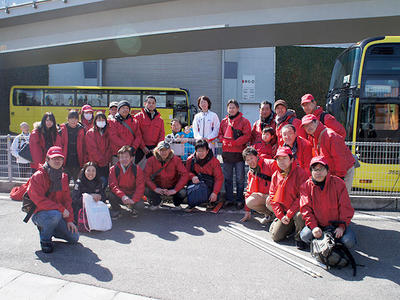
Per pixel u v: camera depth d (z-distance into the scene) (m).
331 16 11.20
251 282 3.09
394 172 5.81
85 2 12.74
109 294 2.82
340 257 3.36
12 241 4.07
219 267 3.41
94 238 4.23
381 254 3.78
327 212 3.71
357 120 6.95
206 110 6.09
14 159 6.94
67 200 3.99
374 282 3.12
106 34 13.73
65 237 3.94
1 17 14.34
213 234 4.42
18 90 17.33
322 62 25.48
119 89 16.69
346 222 3.64
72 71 24.69
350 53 7.61
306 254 3.76
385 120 6.88
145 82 24.94
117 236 4.31
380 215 5.30
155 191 5.35
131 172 5.03
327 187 3.68
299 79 25.31
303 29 12.45
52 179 3.78
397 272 3.33
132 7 13.23
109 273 3.22
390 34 12.89
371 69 7.01
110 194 5.11
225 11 12.21
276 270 3.36
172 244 4.04
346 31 12.58
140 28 13.29
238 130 5.53
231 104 5.53
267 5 11.73
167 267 3.38
